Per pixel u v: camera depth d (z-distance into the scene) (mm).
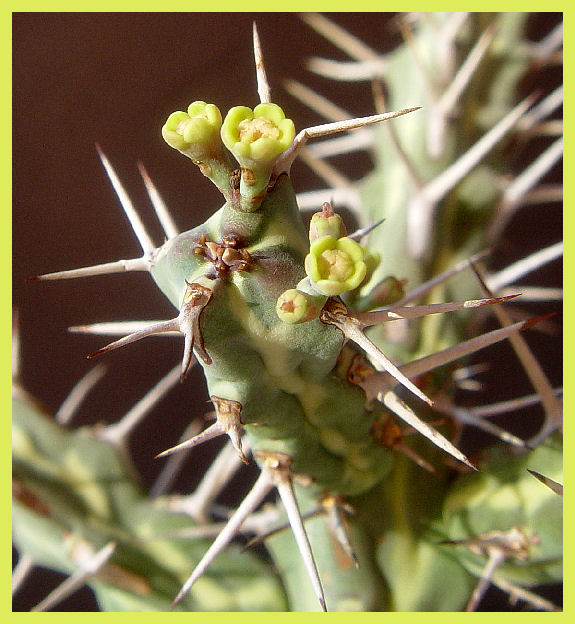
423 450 138
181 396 221
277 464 118
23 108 208
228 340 106
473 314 152
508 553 128
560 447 128
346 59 218
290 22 214
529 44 164
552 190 164
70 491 145
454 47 156
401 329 148
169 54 211
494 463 134
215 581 143
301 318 102
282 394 113
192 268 105
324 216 101
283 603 143
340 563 135
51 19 203
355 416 118
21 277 216
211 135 102
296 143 104
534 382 129
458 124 154
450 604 137
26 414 149
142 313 219
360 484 128
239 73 214
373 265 120
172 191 215
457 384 157
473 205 153
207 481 152
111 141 213
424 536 138
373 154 166
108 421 223
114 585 140
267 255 104
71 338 219
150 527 146
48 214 215
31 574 206
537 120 162
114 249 217
